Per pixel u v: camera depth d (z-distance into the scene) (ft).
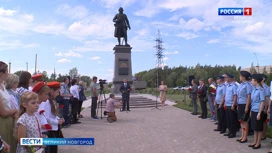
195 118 48.03
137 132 35.24
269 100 26.43
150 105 71.82
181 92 149.07
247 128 28.66
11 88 16.84
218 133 34.01
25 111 13.67
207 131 35.47
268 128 34.50
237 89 29.89
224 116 33.71
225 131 33.86
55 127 17.67
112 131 36.01
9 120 14.57
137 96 83.61
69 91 41.37
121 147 27.09
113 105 44.55
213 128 37.65
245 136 28.71
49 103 17.70
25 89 17.74
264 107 25.66
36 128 13.51
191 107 65.26
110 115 44.19
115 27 92.99
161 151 25.44
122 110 61.31
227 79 31.65
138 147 27.07
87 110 62.54
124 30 92.32
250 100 27.68
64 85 38.24
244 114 28.37
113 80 91.76
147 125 40.86
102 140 30.42
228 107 31.32
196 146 27.30
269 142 28.43
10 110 14.64
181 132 34.99
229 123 31.78
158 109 64.23
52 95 18.11
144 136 32.60
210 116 49.80
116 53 91.40
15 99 16.48
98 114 55.11
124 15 92.63
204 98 47.39
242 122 28.76
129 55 92.02
